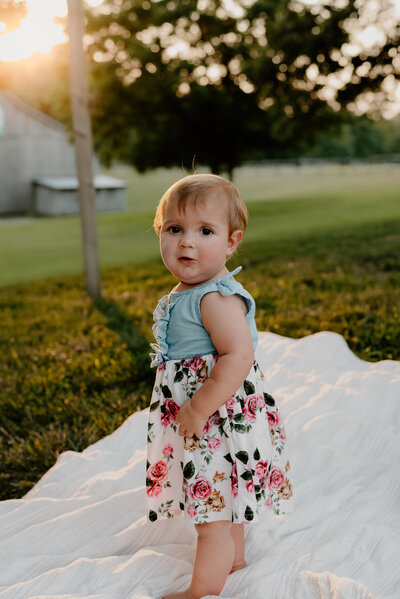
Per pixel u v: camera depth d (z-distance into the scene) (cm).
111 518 229
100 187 2458
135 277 878
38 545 220
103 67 1759
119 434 306
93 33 1770
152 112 1862
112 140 1992
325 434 268
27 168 2672
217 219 172
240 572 187
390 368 335
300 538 202
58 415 365
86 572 195
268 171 4694
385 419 284
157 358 184
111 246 1444
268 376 343
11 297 823
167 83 1784
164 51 1830
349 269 780
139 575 192
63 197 2520
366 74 1342
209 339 175
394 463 247
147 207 2583
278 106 1555
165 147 1964
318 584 170
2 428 352
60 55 1808
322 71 1351
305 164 4959
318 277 726
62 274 1072
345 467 245
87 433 338
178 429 178
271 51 1414
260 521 214
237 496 172
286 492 187
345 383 315
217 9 1892
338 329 481
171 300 181
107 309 654
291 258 924
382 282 670
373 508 213
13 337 568
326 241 1108
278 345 386
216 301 171
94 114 1833
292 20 1311
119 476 259
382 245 978
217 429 174
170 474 184
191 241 171
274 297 628
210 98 1831
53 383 416
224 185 176
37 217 2478
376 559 185
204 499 173
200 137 1956
